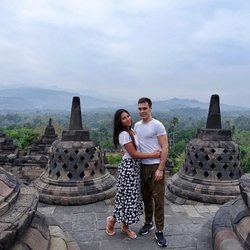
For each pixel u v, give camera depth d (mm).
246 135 65312
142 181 5836
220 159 8172
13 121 173625
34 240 4031
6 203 3836
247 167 37375
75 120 8648
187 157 8758
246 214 4539
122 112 5508
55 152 8461
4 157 19812
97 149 8711
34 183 8797
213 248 4777
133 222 5703
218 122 8477
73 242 4945
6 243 3367
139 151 5648
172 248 5531
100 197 8125
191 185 8258
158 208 5621
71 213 7391
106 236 6016
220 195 7863
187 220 6852
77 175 8258
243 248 4129
